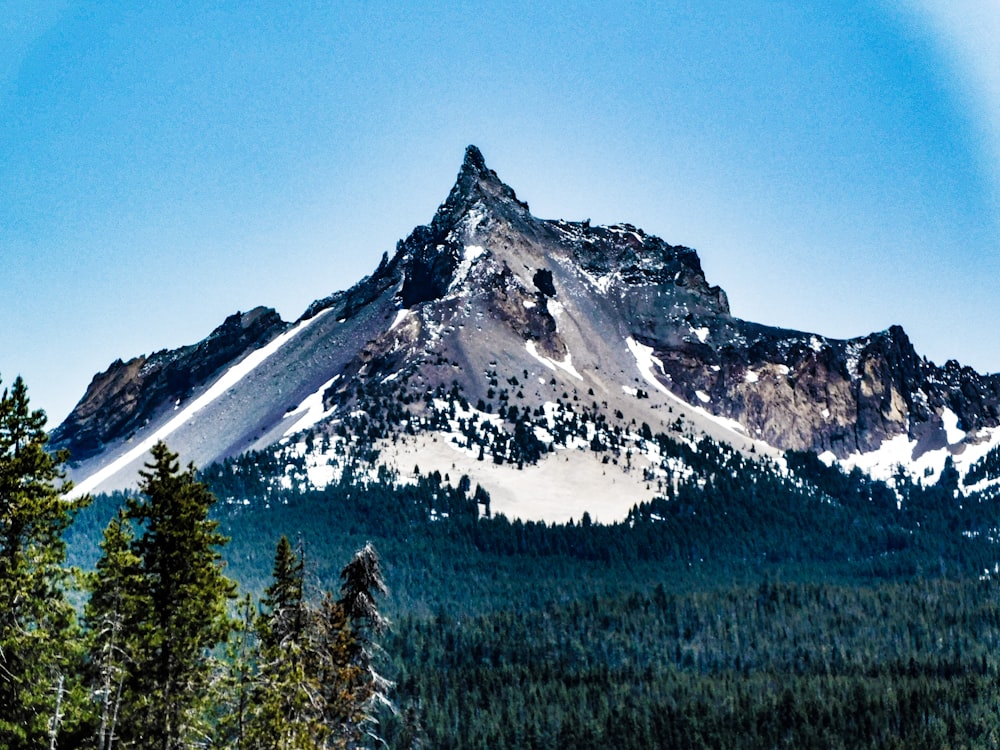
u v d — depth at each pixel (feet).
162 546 221.87
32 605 198.08
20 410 200.23
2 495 195.93
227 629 227.40
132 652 214.07
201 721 230.68
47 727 194.49
